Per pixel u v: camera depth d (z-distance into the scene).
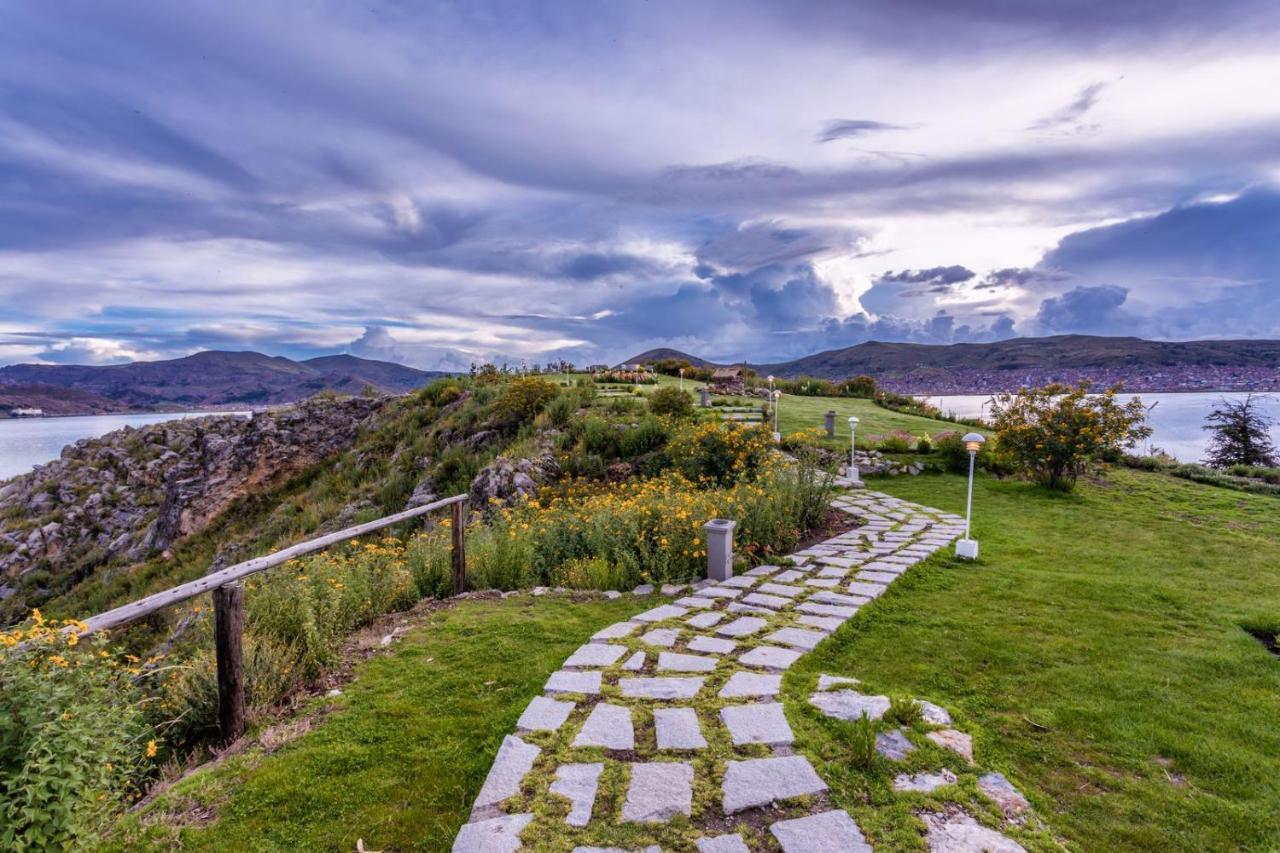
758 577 6.31
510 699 3.77
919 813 2.55
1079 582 6.11
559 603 5.84
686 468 11.40
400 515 5.39
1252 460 21.36
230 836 2.61
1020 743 3.23
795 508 8.45
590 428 14.71
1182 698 3.72
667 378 32.75
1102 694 3.77
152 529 23.36
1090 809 2.71
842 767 2.84
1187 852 2.46
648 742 3.11
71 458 31.94
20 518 28.05
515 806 2.64
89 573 23.80
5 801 2.12
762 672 3.94
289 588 4.84
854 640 4.68
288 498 21.33
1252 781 2.90
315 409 24.89
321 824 2.68
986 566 6.78
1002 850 2.35
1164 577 6.45
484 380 24.72
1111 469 13.77
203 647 4.42
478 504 12.58
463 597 6.17
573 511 9.46
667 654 4.27
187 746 3.68
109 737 2.62
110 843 2.55
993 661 4.27
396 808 2.77
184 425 32.81
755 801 2.61
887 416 21.56
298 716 3.69
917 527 8.77
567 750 3.05
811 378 32.28
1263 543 7.99
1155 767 3.03
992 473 13.45
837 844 2.36
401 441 20.72
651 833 2.44
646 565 6.88
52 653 2.62
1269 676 4.01
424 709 3.68
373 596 5.80
